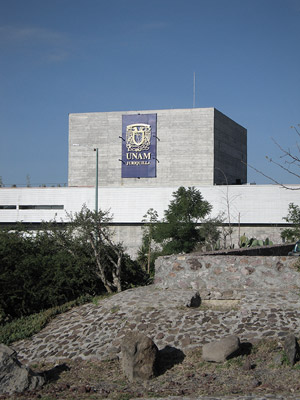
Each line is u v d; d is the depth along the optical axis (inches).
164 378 356.8
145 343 364.8
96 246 665.6
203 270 510.3
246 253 671.1
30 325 507.8
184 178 3533.5
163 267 522.9
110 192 3021.7
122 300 496.7
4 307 568.1
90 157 3693.4
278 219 2829.7
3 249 605.0
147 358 362.3
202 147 3526.1
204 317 430.6
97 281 658.2
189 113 3548.2
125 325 439.8
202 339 399.2
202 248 1630.2
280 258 499.8
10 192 3100.4
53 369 392.2
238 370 352.2
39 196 3073.3
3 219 3090.6
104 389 346.6
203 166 3511.3
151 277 762.8
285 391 309.9
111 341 421.7
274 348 373.4
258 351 374.6
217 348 369.7
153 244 1897.1
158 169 3577.8
